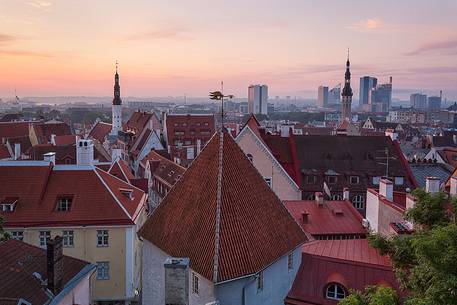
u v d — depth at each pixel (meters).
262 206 35.09
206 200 33.66
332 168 72.38
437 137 147.88
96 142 119.94
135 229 50.91
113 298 49.12
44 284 30.42
